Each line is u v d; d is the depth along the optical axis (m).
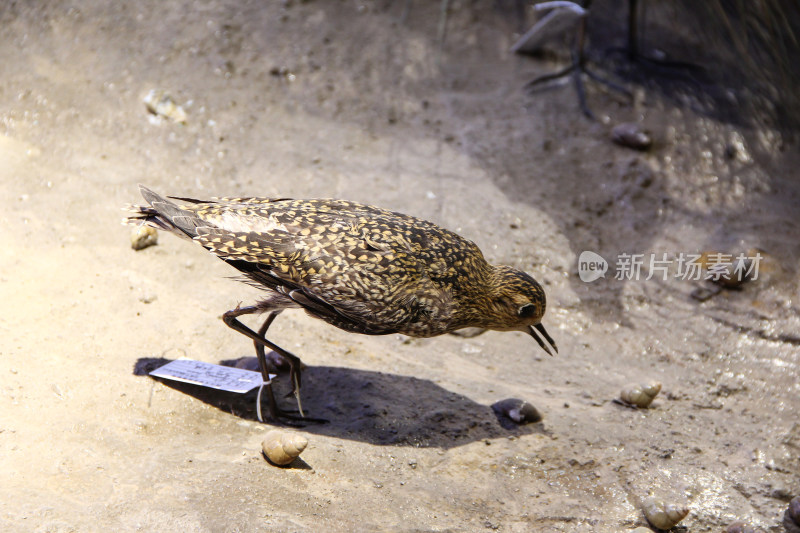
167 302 5.42
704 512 4.46
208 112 7.37
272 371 5.02
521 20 9.01
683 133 7.67
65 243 5.76
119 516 3.61
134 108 7.24
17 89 7.11
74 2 8.05
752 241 6.73
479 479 4.47
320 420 4.72
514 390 5.35
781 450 4.97
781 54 7.52
